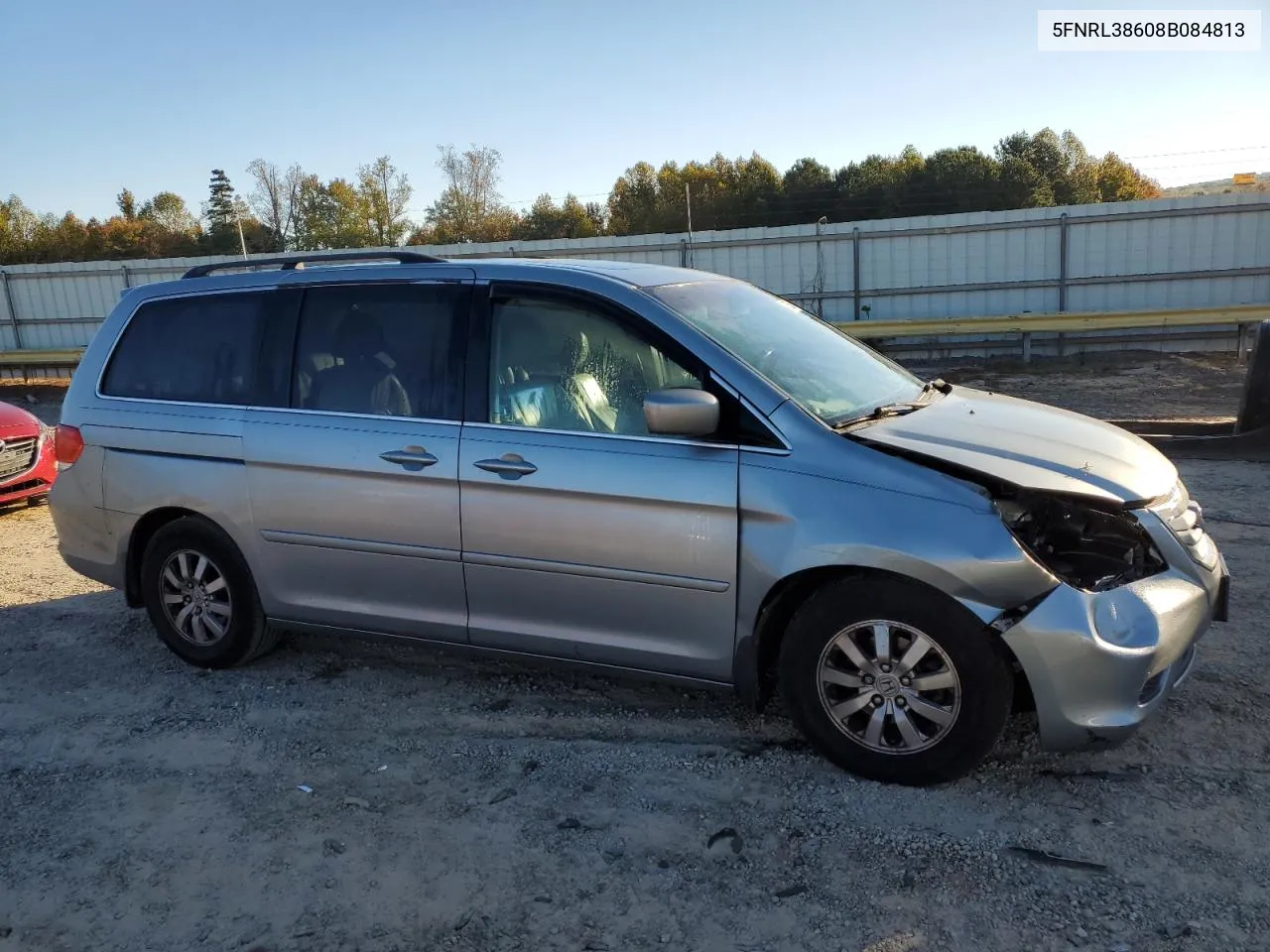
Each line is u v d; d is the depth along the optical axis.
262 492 4.29
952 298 17.64
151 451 4.55
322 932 2.79
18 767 3.86
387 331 4.13
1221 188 24.16
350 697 4.34
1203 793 3.26
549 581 3.76
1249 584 5.16
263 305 4.43
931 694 3.27
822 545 3.26
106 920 2.88
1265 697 3.88
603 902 2.87
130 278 21.31
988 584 3.09
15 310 22.06
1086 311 17.05
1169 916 2.69
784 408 3.42
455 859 3.11
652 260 18.84
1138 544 3.46
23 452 8.30
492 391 3.88
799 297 18.27
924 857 3.00
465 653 4.09
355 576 4.17
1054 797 3.28
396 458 3.95
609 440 3.62
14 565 6.82
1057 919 2.70
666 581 3.54
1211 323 15.58
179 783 3.67
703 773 3.55
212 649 4.61
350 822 3.35
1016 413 3.98
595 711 4.09
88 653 5.04
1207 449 8.18
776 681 3.70
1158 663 3.15
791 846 3.09
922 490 3.20
